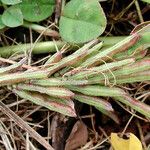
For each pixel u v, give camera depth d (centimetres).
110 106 13
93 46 13
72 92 12
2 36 14
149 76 13
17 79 12
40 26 14
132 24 15
